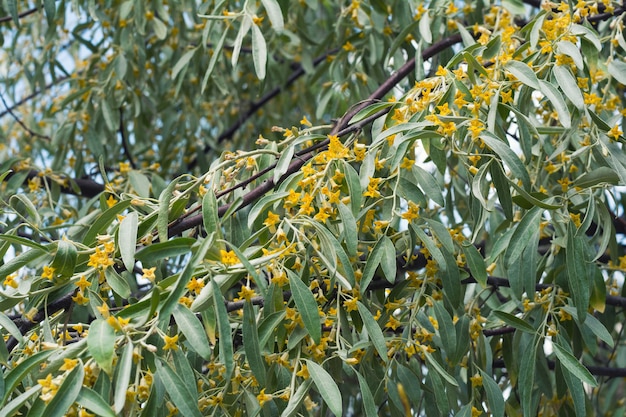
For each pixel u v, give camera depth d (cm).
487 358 128
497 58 122
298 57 192
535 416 132
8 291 116
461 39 146
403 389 121
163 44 175
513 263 123
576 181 129
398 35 150
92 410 102
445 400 120
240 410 118
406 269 132
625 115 135
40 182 158
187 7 166
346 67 160
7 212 130
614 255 135
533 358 122
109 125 158
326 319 119
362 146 119
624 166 123
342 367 122
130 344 104
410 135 115
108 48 164
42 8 164
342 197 120
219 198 123
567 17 125
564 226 133
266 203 115
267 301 114
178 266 151
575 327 133
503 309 133
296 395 113
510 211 121
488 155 119
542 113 143
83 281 115
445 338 122
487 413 129
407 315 126
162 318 102
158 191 154
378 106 122
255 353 110
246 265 106
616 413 156
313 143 136
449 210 148
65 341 117
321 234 114
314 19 200
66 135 163
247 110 199
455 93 121
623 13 133
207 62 171
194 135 183
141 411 108
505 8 145
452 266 122
